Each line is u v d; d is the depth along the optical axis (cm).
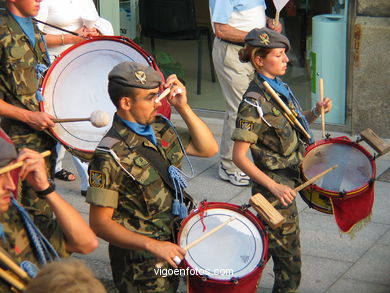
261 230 485
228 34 752
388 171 824
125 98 435
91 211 439
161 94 452
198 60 1005
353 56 895
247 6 748
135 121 443
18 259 371
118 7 1002
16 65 569
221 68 772
